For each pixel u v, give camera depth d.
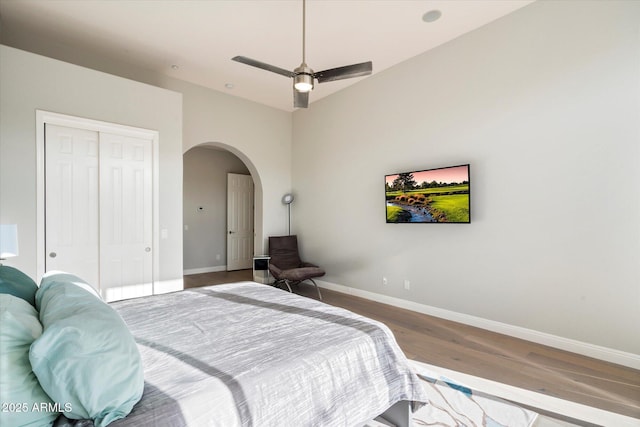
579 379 2.31
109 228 3.48
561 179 2.81
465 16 3.18
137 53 3.89
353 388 1.47
